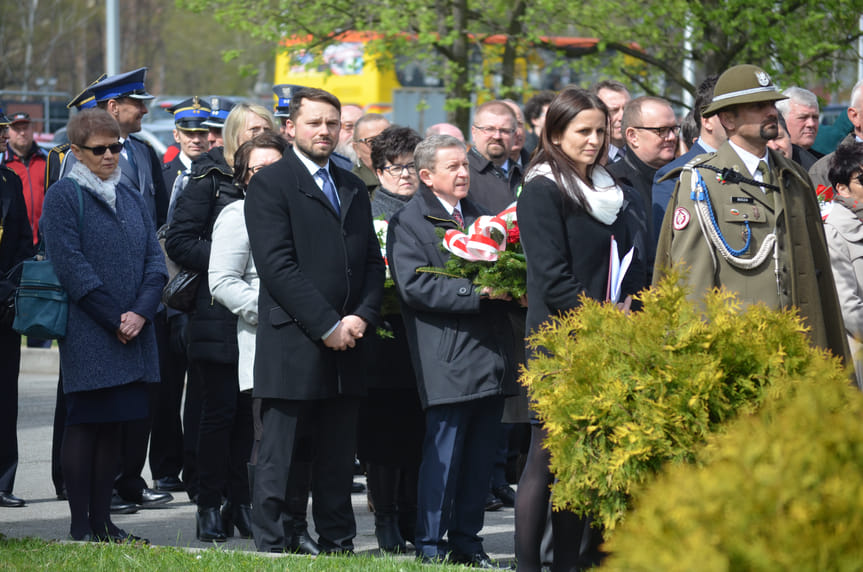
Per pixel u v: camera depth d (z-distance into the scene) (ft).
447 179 33.96
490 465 34.04
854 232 33.27
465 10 93.66
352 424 33.81
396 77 125.29
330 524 33.96
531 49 95.71
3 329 42.52
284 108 46.06
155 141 129.90
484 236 31.91
